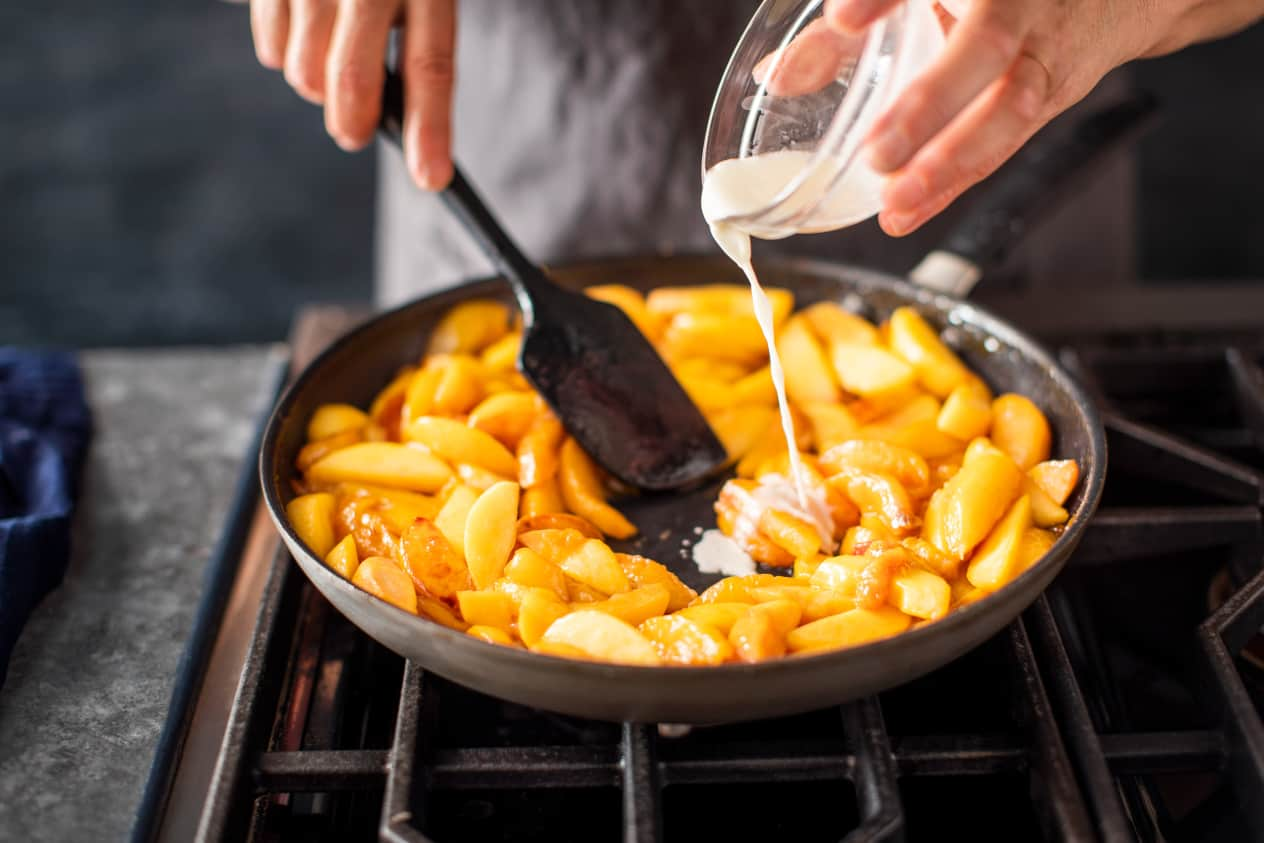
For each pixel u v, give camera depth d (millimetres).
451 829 596
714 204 611
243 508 718
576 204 935
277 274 1698
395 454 691
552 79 907
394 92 733
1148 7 586
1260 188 1738
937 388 729
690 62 888
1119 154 985
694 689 541
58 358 828
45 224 1773
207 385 826
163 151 1936
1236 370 760
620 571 632
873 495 665
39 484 714
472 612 606
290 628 650
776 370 670
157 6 2273
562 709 565
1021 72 555
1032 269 999
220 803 559
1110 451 713
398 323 752
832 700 559
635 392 713
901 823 545
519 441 713
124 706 625
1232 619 606
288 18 750
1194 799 611
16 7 2260
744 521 671
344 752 579
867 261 936
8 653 632
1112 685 646
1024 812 601
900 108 527
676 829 599
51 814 582
